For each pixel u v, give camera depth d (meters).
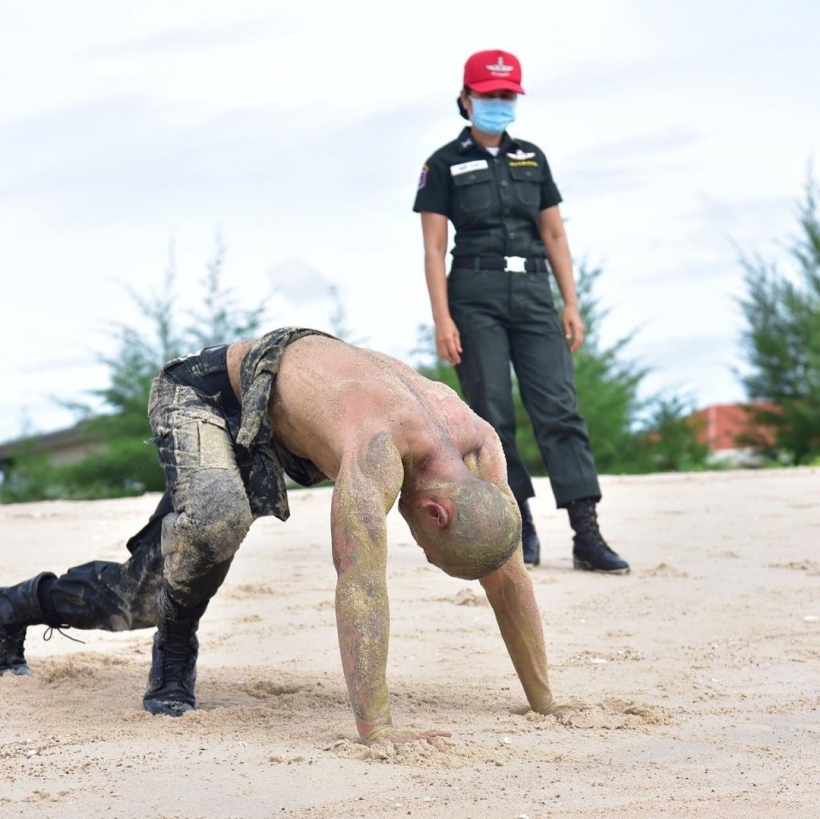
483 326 9.55
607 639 7.05
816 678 6.05
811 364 31.52
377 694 4.74
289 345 5.34
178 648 5.51
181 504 5.21
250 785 4.28
